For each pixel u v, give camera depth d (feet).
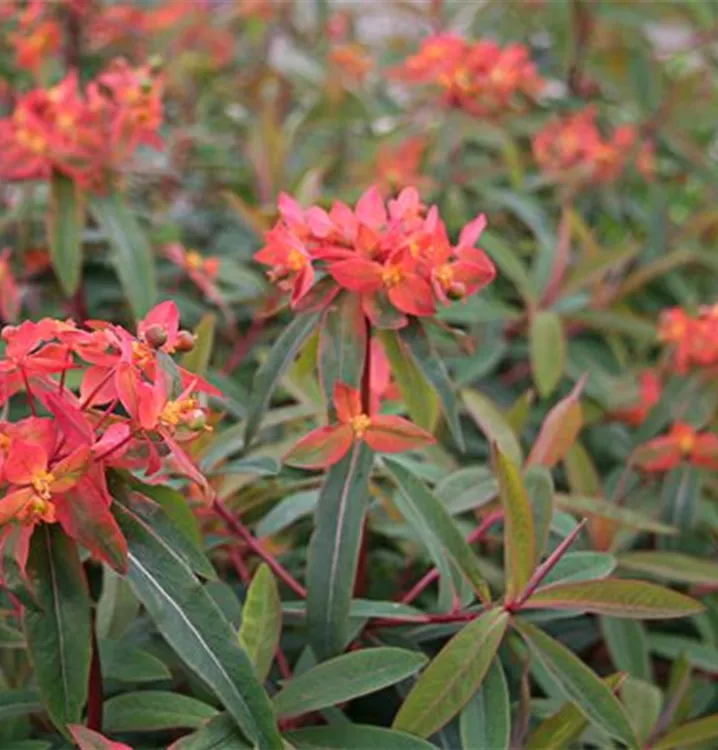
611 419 3.09
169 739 2.23
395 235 2.01
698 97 3.86
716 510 2.85
